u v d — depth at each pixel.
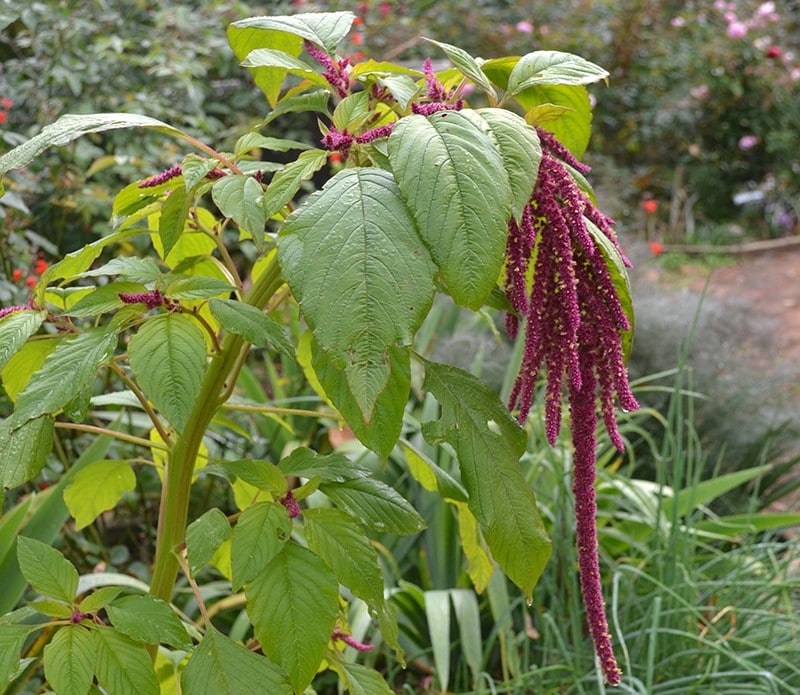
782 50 6.49
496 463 0.92
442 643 1.89
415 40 4.33
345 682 1.11
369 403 0.76
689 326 2.91
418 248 0.79
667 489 2.32
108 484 1.23
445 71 1.04
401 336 0.77
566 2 5.84
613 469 2.37
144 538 2.35
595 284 0.91
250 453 2.43
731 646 1.92
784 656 1.93
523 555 0.92
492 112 0.84
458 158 0.79
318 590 0.90
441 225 0.78
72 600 0.93
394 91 0.90
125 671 0.90
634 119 6.04
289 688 0.91
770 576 2.15
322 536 0.94
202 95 2.99
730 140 6.31
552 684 1.89
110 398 1.21
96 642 0.90
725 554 2.12
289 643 0.89
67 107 2.61
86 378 0.85
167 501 1.04
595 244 0.90
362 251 0.78
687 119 5.96
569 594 1.99
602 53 5.91
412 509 1.00
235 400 2.36
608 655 1.00
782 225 6.01
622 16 6.07
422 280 0.78
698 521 2.55
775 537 2.52
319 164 0.89
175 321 0.88
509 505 0.92
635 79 6.16
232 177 0.93
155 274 0.97
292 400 2.30
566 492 1.95
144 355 0.85
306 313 0.78
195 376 0.85
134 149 2.56
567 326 0.86
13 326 0.94
